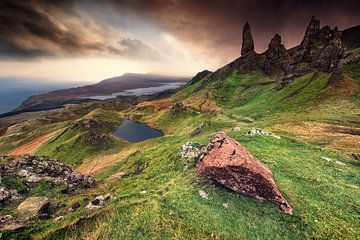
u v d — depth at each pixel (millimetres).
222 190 38219
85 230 32469
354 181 47875
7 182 57438
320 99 159750
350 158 62312
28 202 45844
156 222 32500
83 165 143625
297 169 47656
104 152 163250
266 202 36312
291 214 34812
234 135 71062
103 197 48031
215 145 45562
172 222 32438
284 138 72250
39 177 62688
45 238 31484
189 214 33625
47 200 47031
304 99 170625
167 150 83250
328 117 121438
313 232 32281
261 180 37031
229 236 31078
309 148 65812
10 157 77000
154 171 58438
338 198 39531
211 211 34406
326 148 72062
